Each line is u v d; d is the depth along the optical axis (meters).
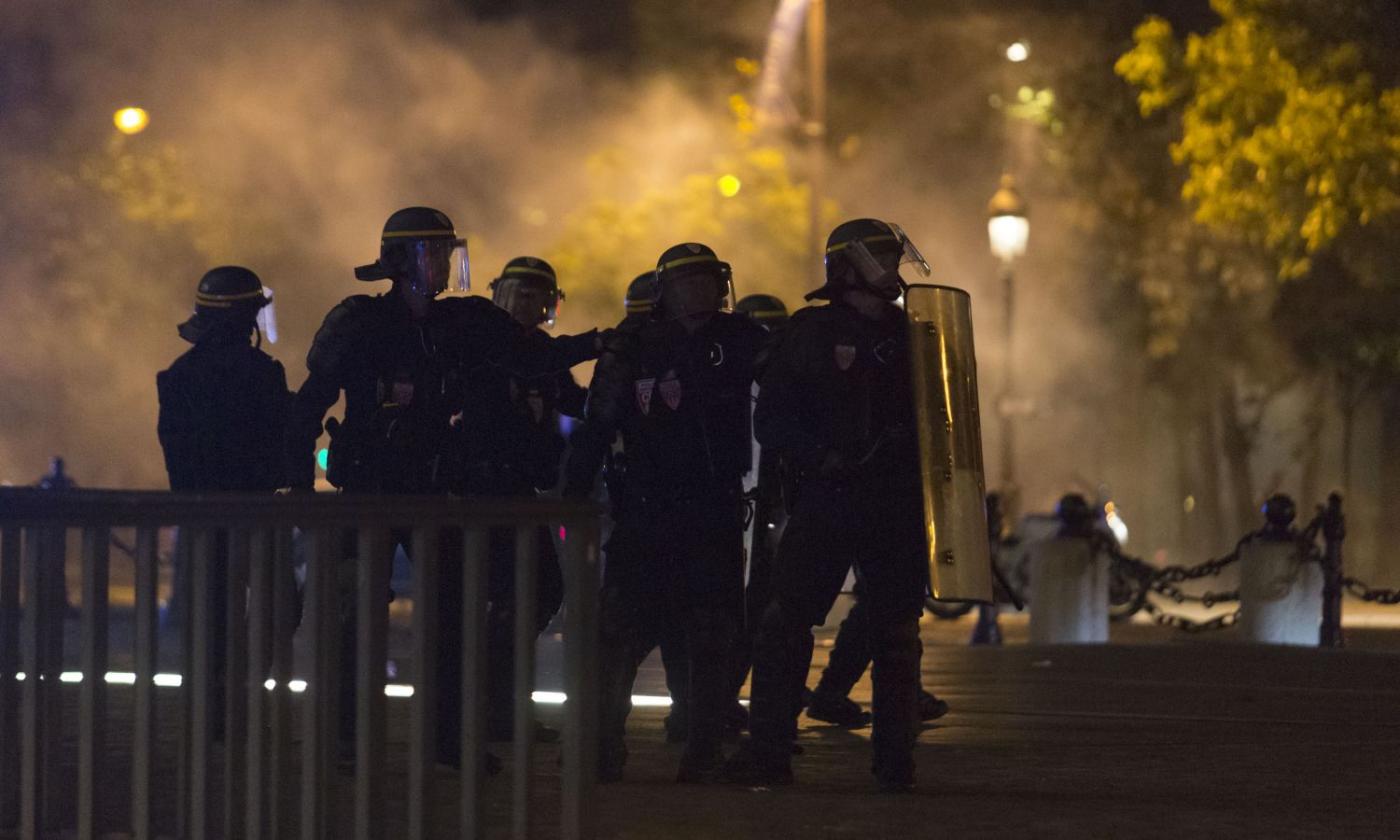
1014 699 46.47
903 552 29.03
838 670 39.56
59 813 25.06
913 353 28.70
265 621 22.86
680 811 26.97
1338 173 96.00
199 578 22.89
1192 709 44.06
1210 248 134.12
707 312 30.84
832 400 28.86
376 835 21.33
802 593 29.38
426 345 31.91
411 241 31.59
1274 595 67.75
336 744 22.45
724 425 30.70
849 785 30.66
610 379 30.70
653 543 30.58
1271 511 68.44
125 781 30.84
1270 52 98.12
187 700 23.64
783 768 30.14
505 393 32.16
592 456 30.75
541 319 33.66
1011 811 27.31
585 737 21.58
